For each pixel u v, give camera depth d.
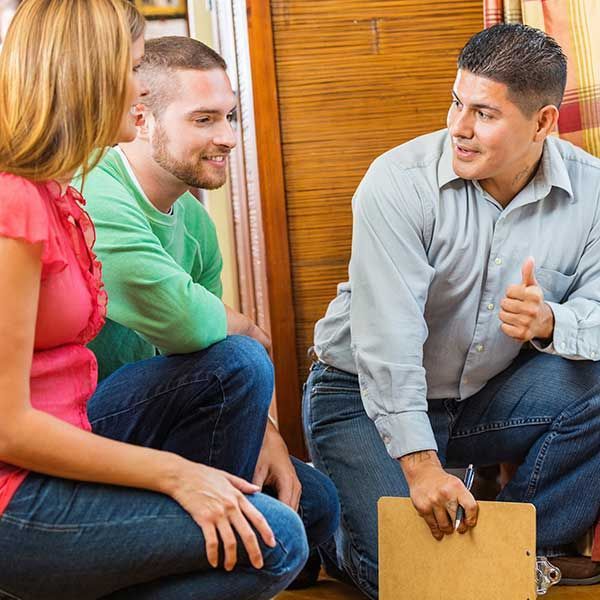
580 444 2.40
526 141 2.26
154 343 2.15
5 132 1.65
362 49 2.89
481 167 2.26
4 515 1.66
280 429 2.96
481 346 2.44
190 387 2.11
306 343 2.96
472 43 2.25
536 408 2.45
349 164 2.92
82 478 1.69
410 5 2.89
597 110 2.71
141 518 1.71
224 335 2.16
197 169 2.21
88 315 1.77
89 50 1.66
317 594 2.49
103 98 1.68
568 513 2.43
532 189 2.37
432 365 2.48
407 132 2.93
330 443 2.47
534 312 2.26
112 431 2.13
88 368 1.81
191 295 2.10
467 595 2.04
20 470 1.70
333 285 2.95
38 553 1.68
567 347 2.34
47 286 1.68
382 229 2.32
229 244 3.54
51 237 1.65
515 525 1.99
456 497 2.04
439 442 2.52
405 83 2.92
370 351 2.27
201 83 2.18
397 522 2.10
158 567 1.73
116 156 2.21
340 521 2.43
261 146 2.88
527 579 1.98
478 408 2.53
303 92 2.89
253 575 1.77
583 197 2.42
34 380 1.72
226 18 3.11
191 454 2.13
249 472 2.17
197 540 1.72
